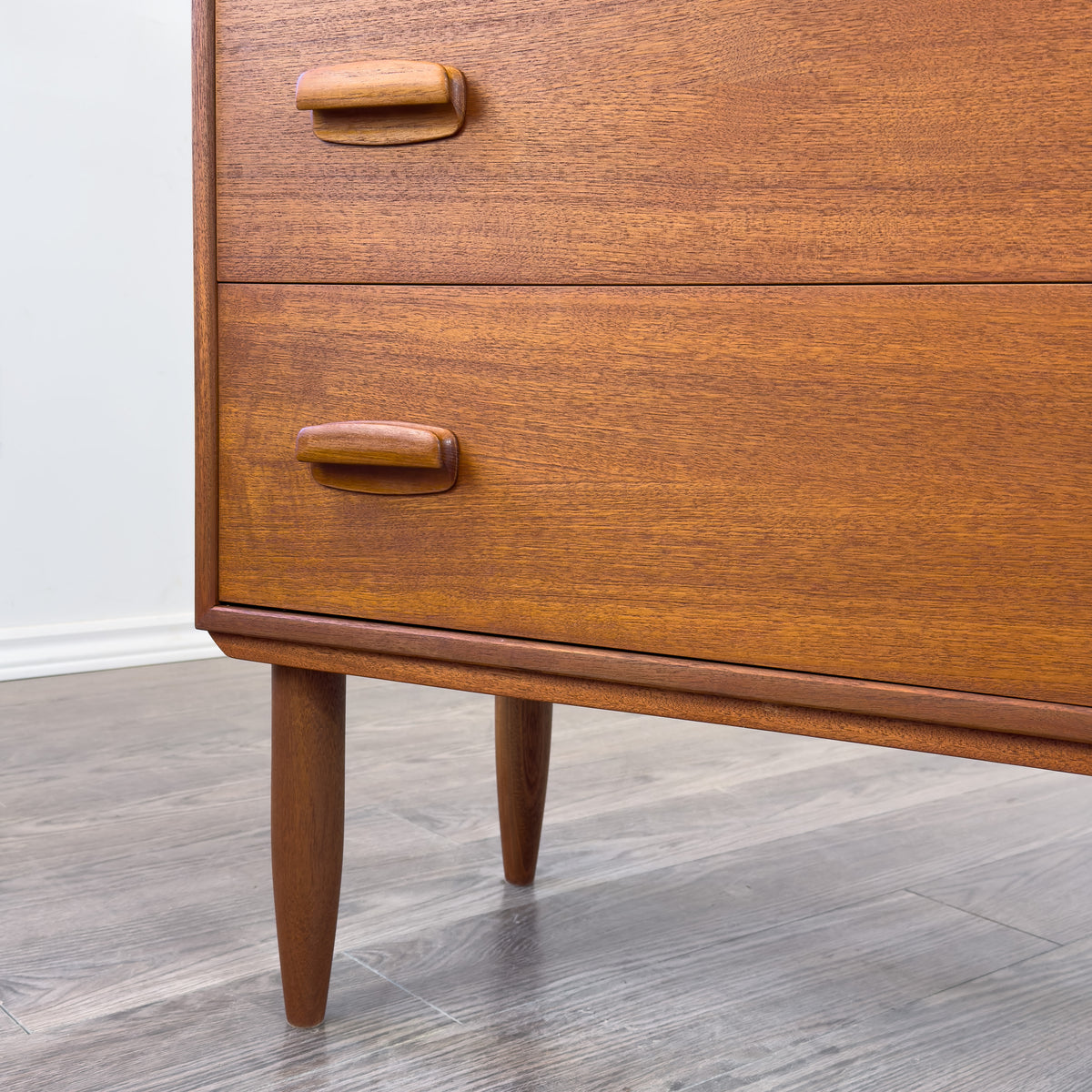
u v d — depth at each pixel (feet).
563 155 1.91
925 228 1.67
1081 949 2.96
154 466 6.19
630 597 1.94
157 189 6.09
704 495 1.86
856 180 1.71
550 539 1.99
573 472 1.96
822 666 1.81
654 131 1.84
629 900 3.20
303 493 2.21
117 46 5.90
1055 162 1.58
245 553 2.29
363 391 2.13
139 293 6.06
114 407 6.02
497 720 3.21
